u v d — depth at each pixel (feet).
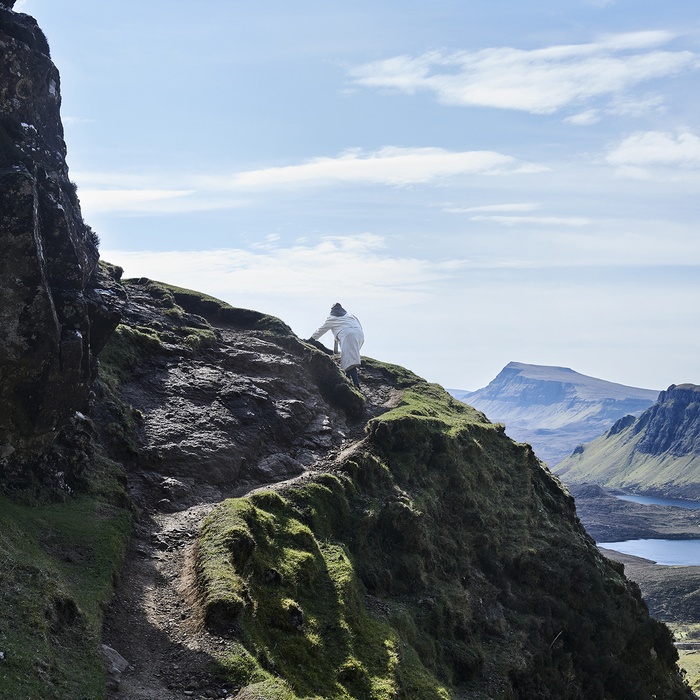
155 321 102.06
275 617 57.41
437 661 72.84
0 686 37.17
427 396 126.41
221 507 66.23
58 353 60.39
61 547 55.77
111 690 42.86
